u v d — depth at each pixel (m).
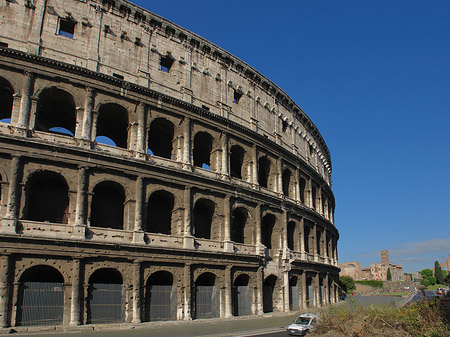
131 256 48.38
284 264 68.88
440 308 35.75
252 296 61.59
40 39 49.44
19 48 48.16
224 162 62.72
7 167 43.94
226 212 60.22
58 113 55.94
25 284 42.12
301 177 83.12
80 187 47.06
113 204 52.53
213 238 59.28
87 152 47.97
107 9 55.84
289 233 76.50
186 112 59.09
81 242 44.94
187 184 55.97
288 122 82.69
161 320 49.66
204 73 64.62
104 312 45.59
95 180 48.62
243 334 41.91
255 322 53.00
